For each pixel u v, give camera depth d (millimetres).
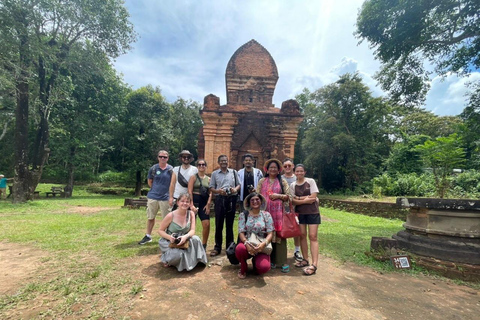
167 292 2943
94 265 3717
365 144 22672
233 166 10297
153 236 5555
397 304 2877
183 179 4637
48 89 13672
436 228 4223
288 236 3689
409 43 8445
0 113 16312
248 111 10461
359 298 2992
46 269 3541
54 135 17094
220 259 4164
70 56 13305
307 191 3998
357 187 21281
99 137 18266
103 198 17219
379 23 8375
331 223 8836
